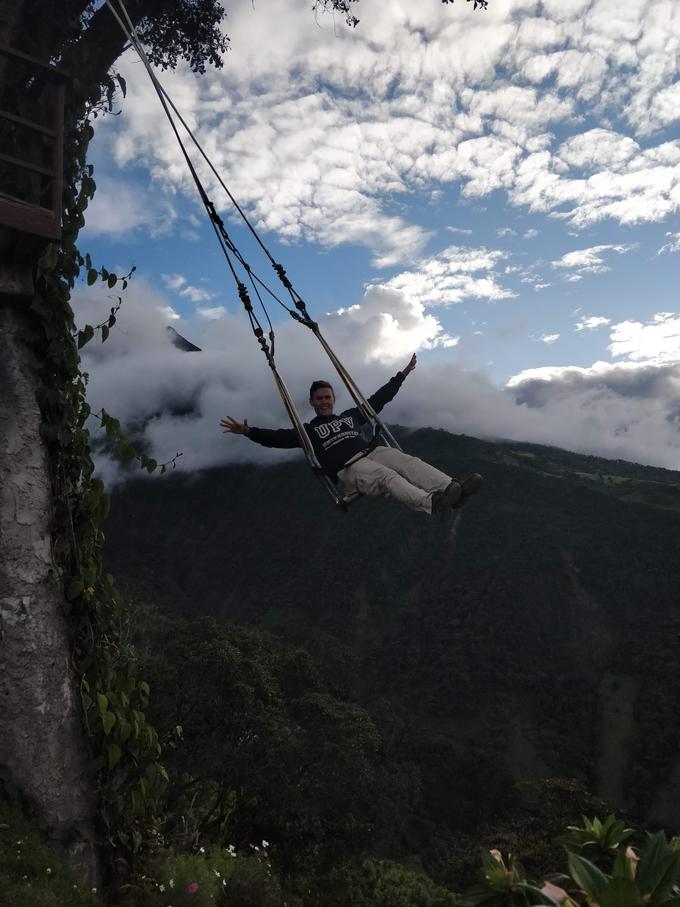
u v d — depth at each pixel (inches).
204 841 510.6
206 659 950.4
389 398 233.9
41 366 217.8
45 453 215.6
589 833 98.1
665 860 65.2
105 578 227.3
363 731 1048.8
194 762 905.5
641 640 7199.8
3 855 170.7
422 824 3764.8
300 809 913.5
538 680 6766.7
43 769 197.2
